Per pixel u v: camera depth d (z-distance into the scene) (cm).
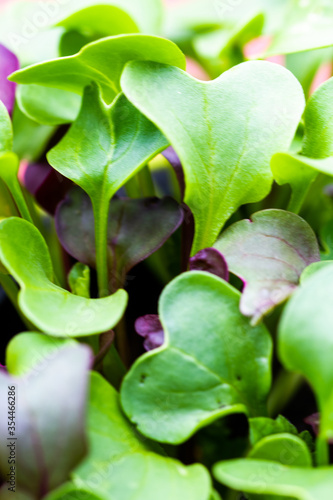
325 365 7
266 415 7
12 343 7
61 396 6
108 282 8
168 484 7
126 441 7
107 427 7
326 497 6
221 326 7
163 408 7
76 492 7
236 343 7
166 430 7
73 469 6
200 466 7
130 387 7
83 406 6
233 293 7
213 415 7
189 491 7
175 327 7
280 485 6
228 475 6
